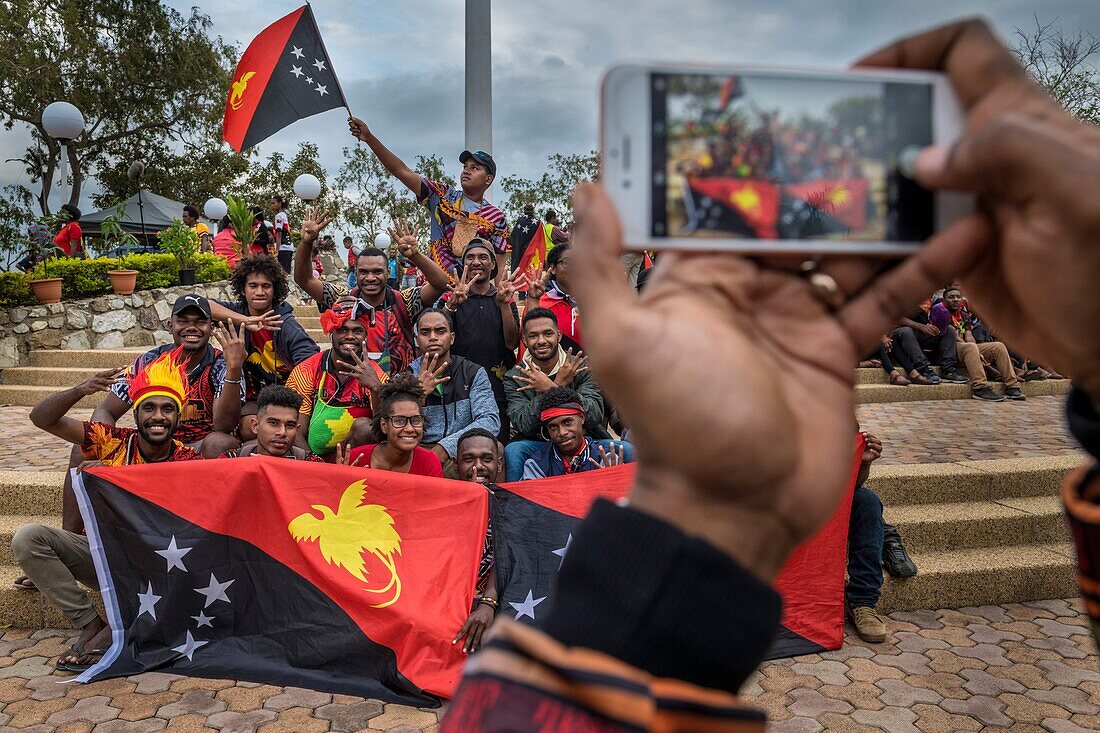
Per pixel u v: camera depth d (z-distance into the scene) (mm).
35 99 26453
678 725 649
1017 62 735
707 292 727
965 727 3914
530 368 5645
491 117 8617
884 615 5230
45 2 26234
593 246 720
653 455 698
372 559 4281
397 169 7312
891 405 10461
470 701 677
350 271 17875
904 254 748
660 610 659
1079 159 604
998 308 743
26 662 4469
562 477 4469
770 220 747
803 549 4676
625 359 672
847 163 758
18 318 11008
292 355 6180
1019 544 5867
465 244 7352
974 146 658
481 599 4250
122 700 4047
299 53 6797
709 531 675
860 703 4129
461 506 4359
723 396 647
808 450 696
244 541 4371
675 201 747
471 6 8531
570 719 636
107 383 4770
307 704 4012
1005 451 7633
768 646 682
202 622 4367
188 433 5695
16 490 5688
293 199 38688
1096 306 626
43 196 28844
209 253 15727
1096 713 4031
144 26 27062
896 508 6039
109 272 12320
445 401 5645
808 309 753
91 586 4723
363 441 5414
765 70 763
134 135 29469
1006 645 4781
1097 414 744
